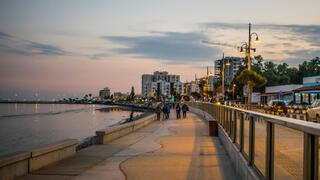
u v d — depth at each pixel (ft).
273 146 13.29
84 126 199.93
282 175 12.00
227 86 381.19
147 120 82.74
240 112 24.23
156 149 38.34
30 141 122.93
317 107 69.00
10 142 120.16
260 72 377.09
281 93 184.03
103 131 43.01
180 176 24.36
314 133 8.77
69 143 31.35
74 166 27.68
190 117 119.65
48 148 27.02
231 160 29.60
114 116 330.95
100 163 29.25
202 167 27.63
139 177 24.04
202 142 45.09
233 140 29.99
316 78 161.07
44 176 23.65
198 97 459.73
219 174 24.95
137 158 32.07
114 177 23.93
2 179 20.97
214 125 53.67
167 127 73.20
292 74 375.86
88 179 23.16
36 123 230.89
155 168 27.22
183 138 50.24
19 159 22.74
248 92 121.39
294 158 10.62
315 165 9.10
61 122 241.14
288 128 11.33
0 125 212.02
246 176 19.11
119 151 36.63
